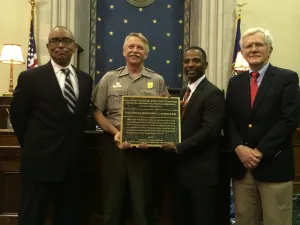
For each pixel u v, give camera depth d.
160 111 2.80
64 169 2.67
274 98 2.63
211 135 2.69
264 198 2.65
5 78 6.52
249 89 2.75
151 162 2.93
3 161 3.48
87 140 3.14
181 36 7.20
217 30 6.32
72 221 2.78
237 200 2.78
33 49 6.16
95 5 7.18
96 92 2.95
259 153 2.56
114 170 2.79
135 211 2.73
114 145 2.83
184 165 2.79
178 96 3.10
